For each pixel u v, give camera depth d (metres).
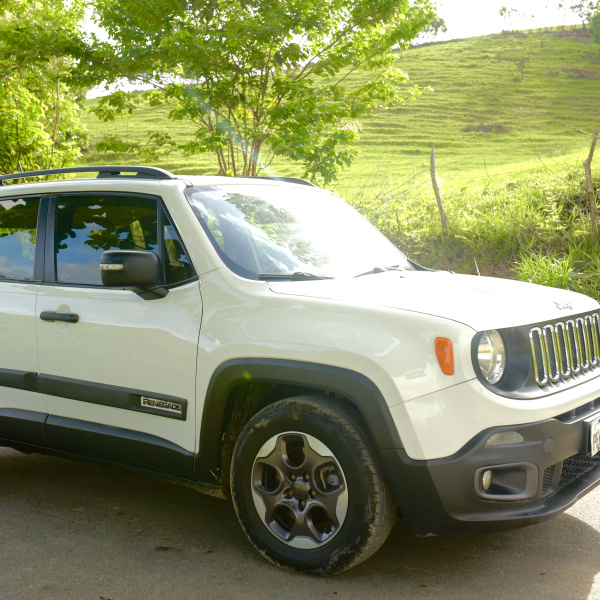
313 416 2.86
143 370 3.32
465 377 2.67
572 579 2.92
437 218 10.23
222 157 10.30
